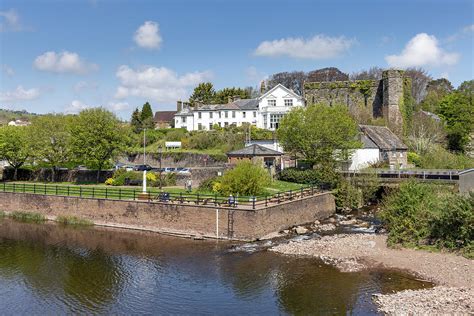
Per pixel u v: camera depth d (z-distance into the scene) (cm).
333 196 4659
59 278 2631
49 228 3994
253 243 3250
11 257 3064
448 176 4569
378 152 6078
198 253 3047
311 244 3173
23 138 6138
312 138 5162
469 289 2266
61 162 6134
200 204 3591
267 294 2309
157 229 3734
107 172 5612
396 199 3322
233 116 8844
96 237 3612
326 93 8625
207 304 2208
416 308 2053
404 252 2923
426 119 7662
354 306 2130
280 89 8212
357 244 3153
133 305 2216
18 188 5009
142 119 10938
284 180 5244
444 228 2967
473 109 7688
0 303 2275
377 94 8219
